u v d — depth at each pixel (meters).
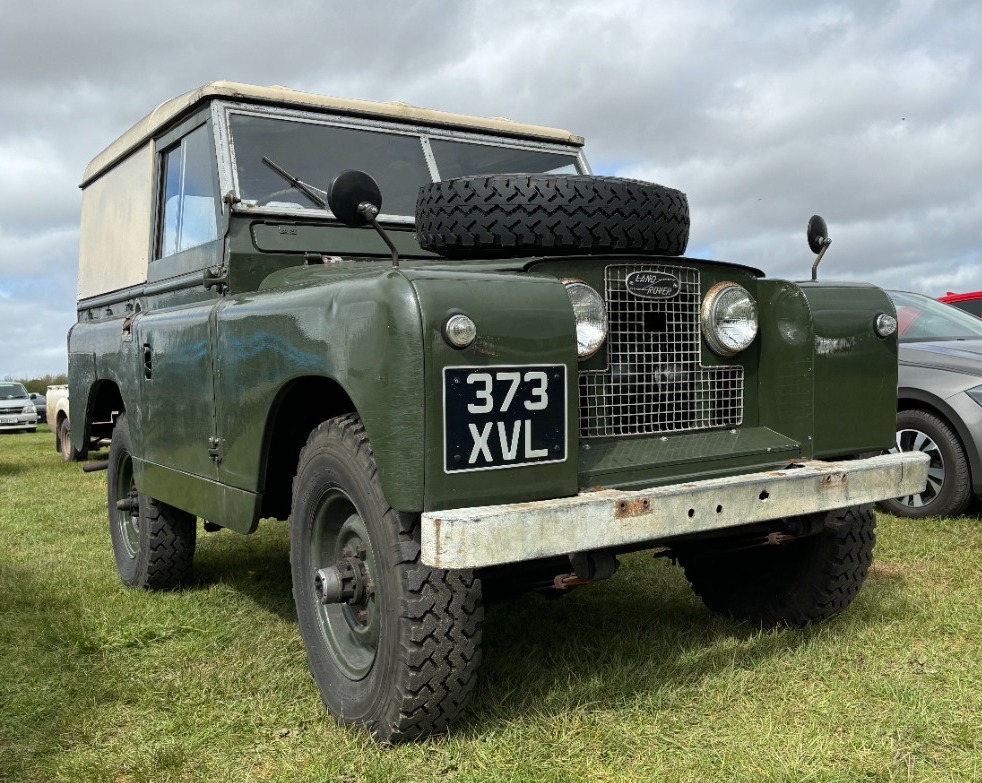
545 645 3.60
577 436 2.64
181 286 4.16
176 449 3.97
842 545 3.54
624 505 2.58
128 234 4.96
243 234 3.70
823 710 2.93
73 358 5.58
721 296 3.19
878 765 2.58
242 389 3.28
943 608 3.95
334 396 3.29
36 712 3.09
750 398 3.38
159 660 3.62
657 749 2.71
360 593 2.84
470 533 2.34
